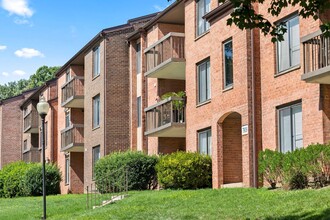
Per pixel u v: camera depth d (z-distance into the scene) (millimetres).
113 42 35625
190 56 28234
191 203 19094
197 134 27312
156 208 19156
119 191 28094
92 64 37781
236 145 24828
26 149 56281
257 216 15562
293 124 20828
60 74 46281
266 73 22234
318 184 18188
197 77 27562
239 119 24984
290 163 18797
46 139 49625
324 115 19312
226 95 24062
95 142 36688
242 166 23406
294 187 18781
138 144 34406
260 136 22297
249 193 19281
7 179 40750
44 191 21641
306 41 19141
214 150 24797
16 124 59188
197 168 25359
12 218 22719
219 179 24453
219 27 24812
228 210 16953
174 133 30109
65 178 44062
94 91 37250
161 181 25938
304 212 14914
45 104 21844
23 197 36844
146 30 33625
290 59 21094
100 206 22156
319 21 19672
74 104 42000
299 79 20469
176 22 32250
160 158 28203
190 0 28453
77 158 42938
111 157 29562
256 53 22703
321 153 17938
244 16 13109
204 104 26766
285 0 13492
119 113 35281
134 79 35062
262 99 22391
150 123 30953
